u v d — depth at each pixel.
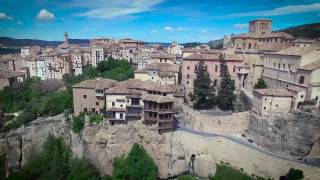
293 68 86.06
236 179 67.62
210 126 83.56
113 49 171.50
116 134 76.50
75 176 74.38
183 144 77.00
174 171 73.62
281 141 73.56
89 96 84.38
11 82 140.88
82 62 164.75
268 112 78.50
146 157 72.31
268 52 104.12
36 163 81.94
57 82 138.00
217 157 73.19
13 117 108.31
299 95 78.38
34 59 165.75
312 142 70.31
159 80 96.69
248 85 104.81
